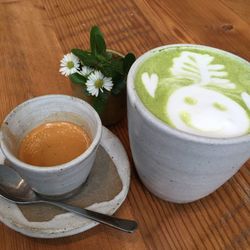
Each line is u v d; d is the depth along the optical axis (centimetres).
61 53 31
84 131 21
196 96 18
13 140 20
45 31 33
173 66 20
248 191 22
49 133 21
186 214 21
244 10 36
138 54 30
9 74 29
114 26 34
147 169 19
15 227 18
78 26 34
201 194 20
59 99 21
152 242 19
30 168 17
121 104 24
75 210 19
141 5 37
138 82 18
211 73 20
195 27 34
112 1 37
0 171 21
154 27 34
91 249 19
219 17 35
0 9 36
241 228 20
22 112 20
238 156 16
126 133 25
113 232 19
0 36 32
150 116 16
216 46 31
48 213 19
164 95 18
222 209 21
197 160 16
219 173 17
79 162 17
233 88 19
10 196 20
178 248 19
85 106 20
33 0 37
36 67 29
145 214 20
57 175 17
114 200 20
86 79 22
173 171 17
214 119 17
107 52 24
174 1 37
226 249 19
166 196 21
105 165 22
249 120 17
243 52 31
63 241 19
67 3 37
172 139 15
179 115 17
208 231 20
